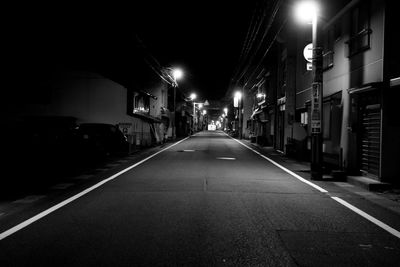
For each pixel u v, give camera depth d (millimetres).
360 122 11312
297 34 20656
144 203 7562
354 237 5383
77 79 23234
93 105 23484
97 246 4871
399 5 9641
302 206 7418
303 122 18188
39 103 21422
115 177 11344
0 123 19531
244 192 8883
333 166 13484
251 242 5078
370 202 7941
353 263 4355
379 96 9922
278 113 25703
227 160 17203
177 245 4922
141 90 28516
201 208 7117
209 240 5148
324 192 9062
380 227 5945
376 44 10133
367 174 10609
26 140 15625
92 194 8555
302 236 5391
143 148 25797
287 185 10078
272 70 28062
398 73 9672
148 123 30531
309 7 11422
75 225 5887
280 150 24172
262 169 13734
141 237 5266
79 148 16922
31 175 11758
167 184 10000
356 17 11609
